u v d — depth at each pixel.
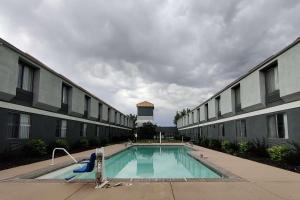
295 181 8.20
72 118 23.22
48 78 17.70
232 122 23.14
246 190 7.06
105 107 35.84
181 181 8.14
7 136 13.60
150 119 54.94
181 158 21.12
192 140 38.25
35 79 16.44
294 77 12.77
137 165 17.11
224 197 6.38
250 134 18.91
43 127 17.52
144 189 7.18
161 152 26.75
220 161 13.63
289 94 13.19
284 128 14.37
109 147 26.31
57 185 7.71
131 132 55.12
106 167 16.00
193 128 42.91
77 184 7.83
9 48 13.26
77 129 24.56
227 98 23.77
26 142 15.38
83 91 25.41
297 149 11.97
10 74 13.32
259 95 16.70
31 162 13.07
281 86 13.93
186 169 15.03
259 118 17.45
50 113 18.67
